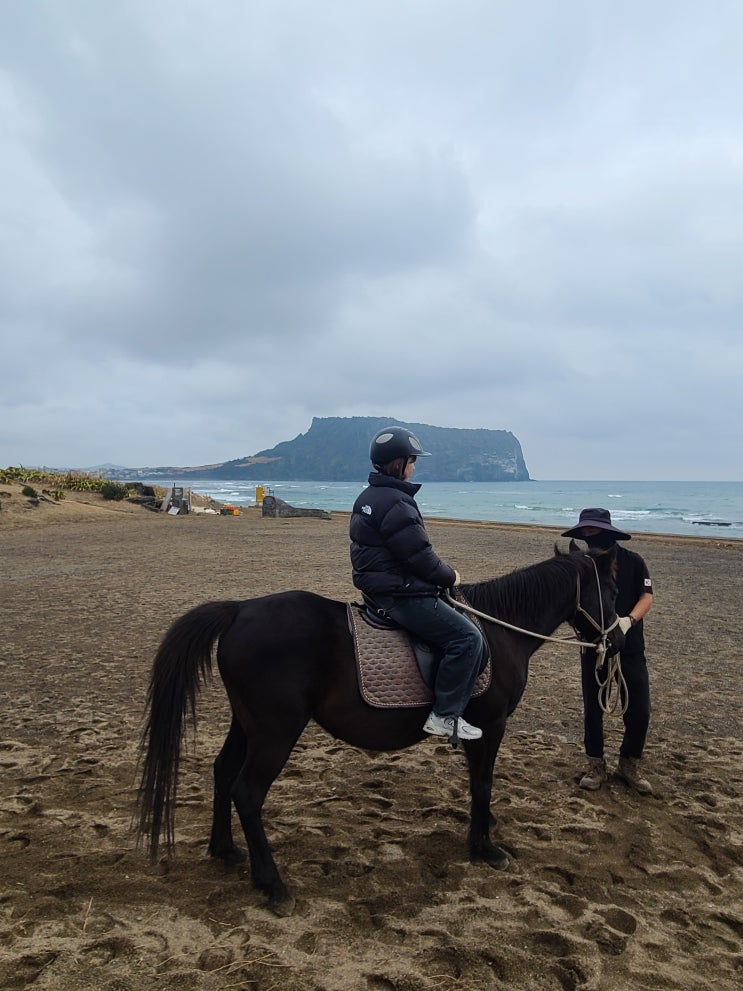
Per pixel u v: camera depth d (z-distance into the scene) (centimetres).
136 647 853
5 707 627
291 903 328
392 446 372
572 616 451
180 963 285
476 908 332
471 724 380
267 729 337
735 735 598
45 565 1620
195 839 396
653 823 434
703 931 323
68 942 296
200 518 3412
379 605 367
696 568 1769
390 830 414
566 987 281
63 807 431
